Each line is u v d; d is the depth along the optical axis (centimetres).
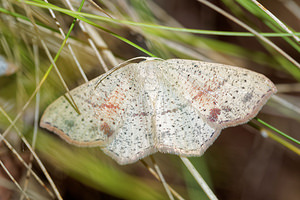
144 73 10
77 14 10
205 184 10
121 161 10
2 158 11
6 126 11
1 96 11
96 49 11
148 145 10
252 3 11
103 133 10
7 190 11
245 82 10
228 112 10
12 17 11
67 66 11
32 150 10
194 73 10
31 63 11
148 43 11
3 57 11
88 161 11
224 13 10
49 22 11
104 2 11
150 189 12
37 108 10
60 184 12
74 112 10
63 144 11
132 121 10
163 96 10
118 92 10
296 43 11
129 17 11
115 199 12
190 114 10
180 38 12
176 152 10
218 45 12
